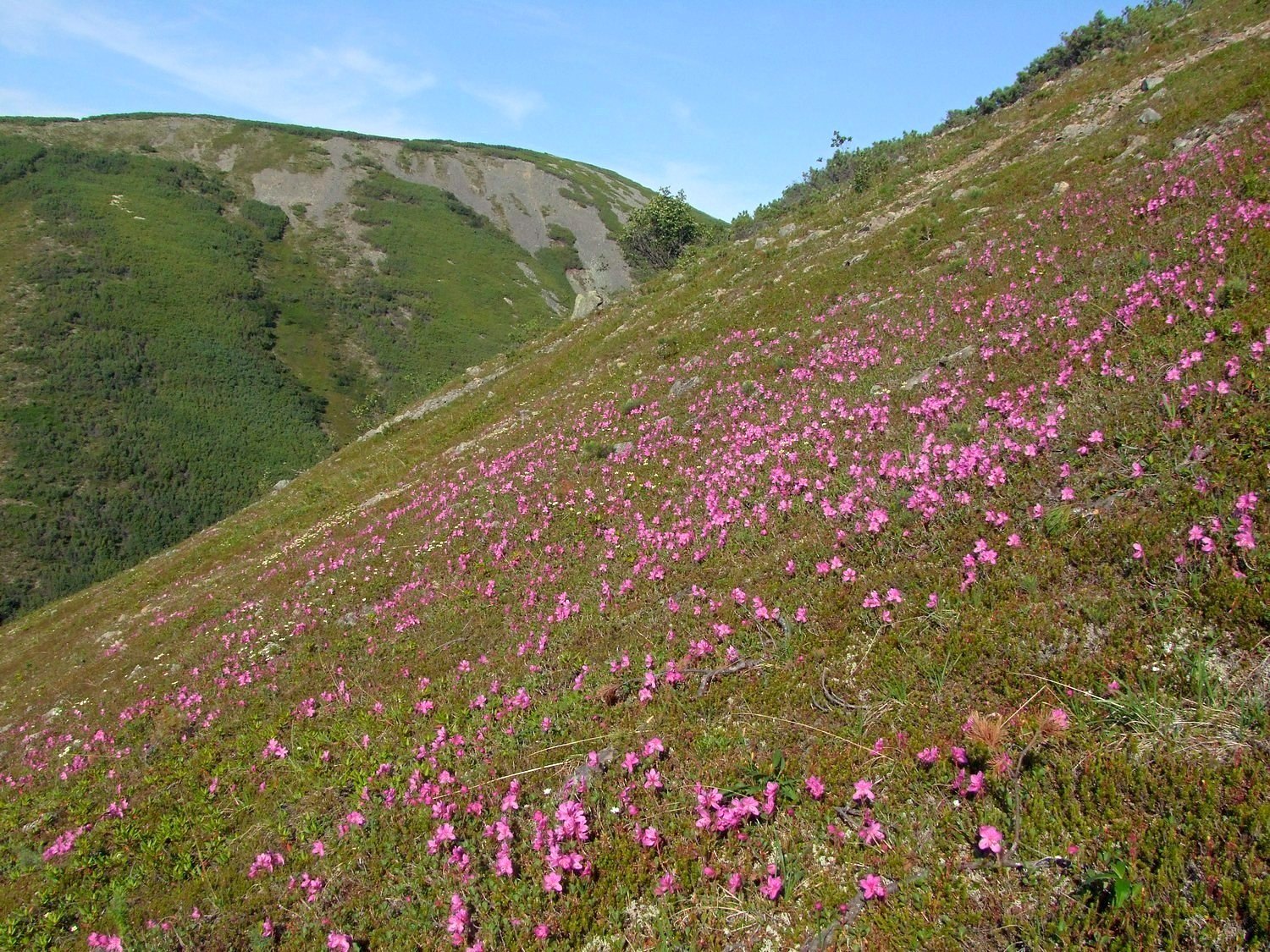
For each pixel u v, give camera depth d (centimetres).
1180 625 589
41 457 11569
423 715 1038
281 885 808
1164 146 1850
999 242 1831
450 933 611
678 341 2552
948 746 579
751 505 1167
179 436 12962
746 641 853
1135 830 461
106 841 1098
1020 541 757
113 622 2986
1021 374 1099
